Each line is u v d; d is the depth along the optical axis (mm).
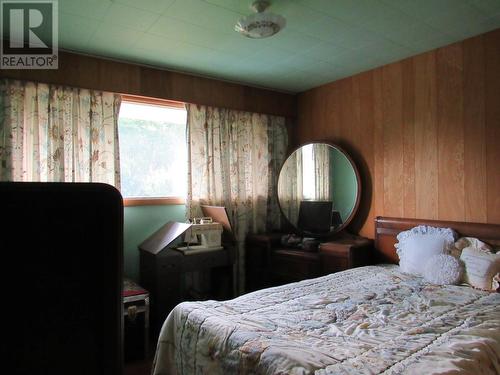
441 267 2361
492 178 2504
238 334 1500
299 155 3773
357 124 3396
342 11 2162
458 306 1885
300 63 3068
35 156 2533
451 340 1439
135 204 3123
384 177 3180
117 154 2871
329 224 3486
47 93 2609
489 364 1330
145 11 2109
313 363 1219
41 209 588
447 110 2744
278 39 2562
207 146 3400
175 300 2830
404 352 1325
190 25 2303
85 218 621
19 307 573
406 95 3004
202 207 3355
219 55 2842
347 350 1345
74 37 2447
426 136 2877
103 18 2188
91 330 625
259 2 2020
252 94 3701
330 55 2896
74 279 612
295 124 4023
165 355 1870
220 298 3299
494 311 1797
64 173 2639
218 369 1495
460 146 2674
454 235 2566
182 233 2844
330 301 1987
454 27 2420
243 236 3611
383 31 2461
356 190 3307
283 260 3336
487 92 2521
